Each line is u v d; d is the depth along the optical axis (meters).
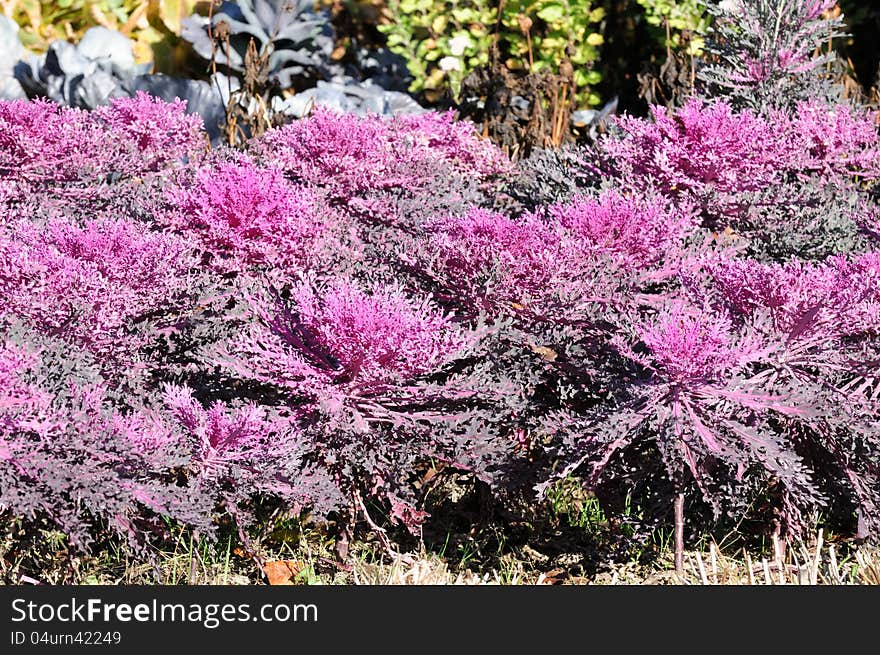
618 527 3.34
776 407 2.94
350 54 8.29
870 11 8.45
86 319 3.12
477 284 3.46
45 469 2.65
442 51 7.74
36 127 4.62
